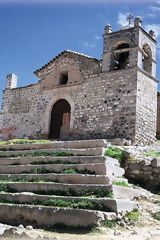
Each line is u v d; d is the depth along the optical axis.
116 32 28.78
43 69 33.50
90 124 28.20
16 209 13.76
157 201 15.44
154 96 28.44
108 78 28.11
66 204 13.26
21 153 21.16
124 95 26.78
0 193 15.32
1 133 35.16
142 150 22.48
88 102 28.89
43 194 14.95
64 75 32.25
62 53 32.00
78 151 18.86
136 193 15.83
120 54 29.95
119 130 26.28
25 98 34.28
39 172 17.53
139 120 26.11
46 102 32.31
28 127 33.09
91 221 11.80
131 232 11.44
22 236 10.79
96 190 13.92
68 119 30.45
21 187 15.85
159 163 18.45
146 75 27.80
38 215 13.10
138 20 27.95
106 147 19.47
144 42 28.33
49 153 19.88
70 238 10.57
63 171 16.81
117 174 17.12
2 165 19.92
